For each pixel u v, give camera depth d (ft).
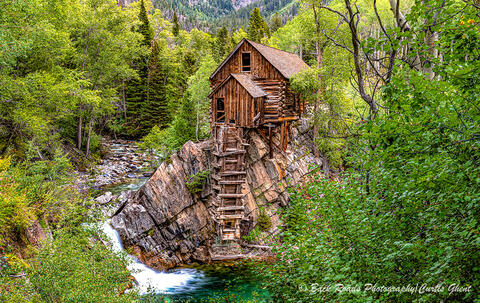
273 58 87.92
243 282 59.41
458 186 14.24
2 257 35.09
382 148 16.21
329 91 93.40
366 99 18.33
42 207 50.47
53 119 104.73
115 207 84.69
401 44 16.39
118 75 144.25
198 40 276.62
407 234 17.88
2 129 79.77
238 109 78.84
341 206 21.54
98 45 126.21
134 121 177.17
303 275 22.31
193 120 107.96
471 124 13.92
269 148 82.53
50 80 81.51
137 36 160.35
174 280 62.18
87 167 116.67
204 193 77.87
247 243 74.02
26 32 67.77
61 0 103.91
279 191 81.25
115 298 29.53
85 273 29.63
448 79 14.69
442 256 15.03
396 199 17.66
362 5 163.73
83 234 49.08
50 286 27.09
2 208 39.09
